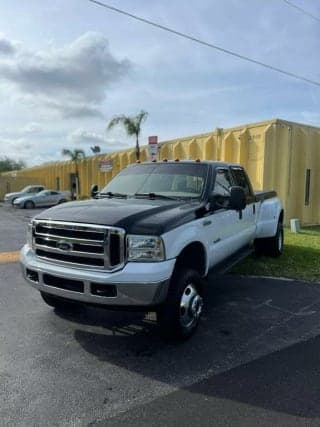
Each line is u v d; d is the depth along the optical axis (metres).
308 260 8.10
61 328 4.59
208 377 3.48
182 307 4.12
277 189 13.45
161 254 3.79
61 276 3.95
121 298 3.70
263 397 3.15
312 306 5.40
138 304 3.73
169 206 4.46
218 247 5.20
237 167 6.60
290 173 13.63
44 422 2.83
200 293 4.46
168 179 5.41
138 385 3.35
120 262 3.75
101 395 3.19
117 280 3.67
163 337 4.13
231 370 3.61
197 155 15.84
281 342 4.23
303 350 4.03
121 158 22.92
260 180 13.18
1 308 5.27
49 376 3.49
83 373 3.55
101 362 3.76
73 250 3.95
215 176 5.45
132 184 5.57
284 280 6.71
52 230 4.14
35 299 5.66
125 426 2.79
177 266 4.27
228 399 3.13
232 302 5.56
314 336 4.38
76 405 3.04
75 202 4.82
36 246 4.32
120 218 3.88
